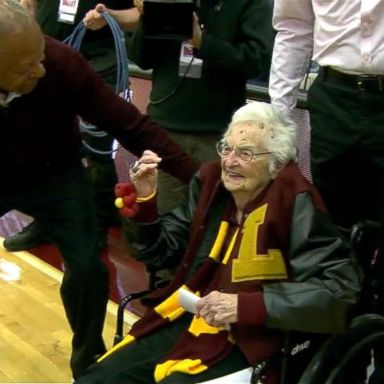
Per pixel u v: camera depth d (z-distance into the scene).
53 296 3.27
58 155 2.22
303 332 1.75
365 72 2.05
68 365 2.72
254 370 1.69
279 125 1.86
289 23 2.32
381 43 2.01
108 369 1.93
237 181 1.85
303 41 2.32
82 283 2.32
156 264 2.02
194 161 2.25
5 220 4.21
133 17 2.97
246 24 2.62
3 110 2.02
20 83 1.91
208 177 1.98
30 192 2.25
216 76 2.68
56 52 2.04
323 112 2.17
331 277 1.71
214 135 2.74
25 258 3.66
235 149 1.84
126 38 3.04
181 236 2.04
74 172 2.31
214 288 1.89
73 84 2.07
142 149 2.22
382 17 2.00
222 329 1.83
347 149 2.14
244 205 1.89
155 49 2.74
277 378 1.75
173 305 1.98
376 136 2.08
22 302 3.20
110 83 3.25
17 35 1.82
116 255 3.75
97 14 2.80
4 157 2.13
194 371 1.79
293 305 1.66
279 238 1.78
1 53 1.82
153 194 1.93
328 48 2.12
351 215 2.27
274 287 1.70
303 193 1.79
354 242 1.86
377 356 1.98
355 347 1.74
